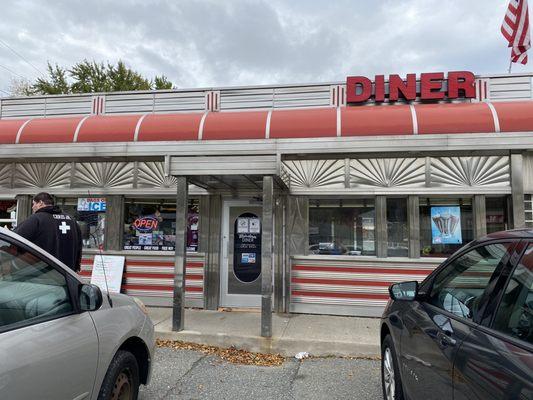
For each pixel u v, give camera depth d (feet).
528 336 6.67
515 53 29.84
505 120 23.89
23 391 7.48
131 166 28.17
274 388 15.44
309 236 26.35
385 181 25.57
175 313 21.30
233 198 27.48
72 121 28.94
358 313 25.12
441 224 25.35
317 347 19.61
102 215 28.45
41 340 8.18
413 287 11.72
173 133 26.86
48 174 28.99
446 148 23.94
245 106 29.14
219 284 27.07
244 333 20.75
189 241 27.63
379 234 25.44
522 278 7.41
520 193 24.16
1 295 8.05
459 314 8.95
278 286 25.98
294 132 25.67
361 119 25.32
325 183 26.08
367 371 17.35
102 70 97.14
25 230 14.82
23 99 32.22
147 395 14.53
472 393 7.39
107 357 10.08
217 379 16.24
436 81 27.02
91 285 10.05
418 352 10.12
